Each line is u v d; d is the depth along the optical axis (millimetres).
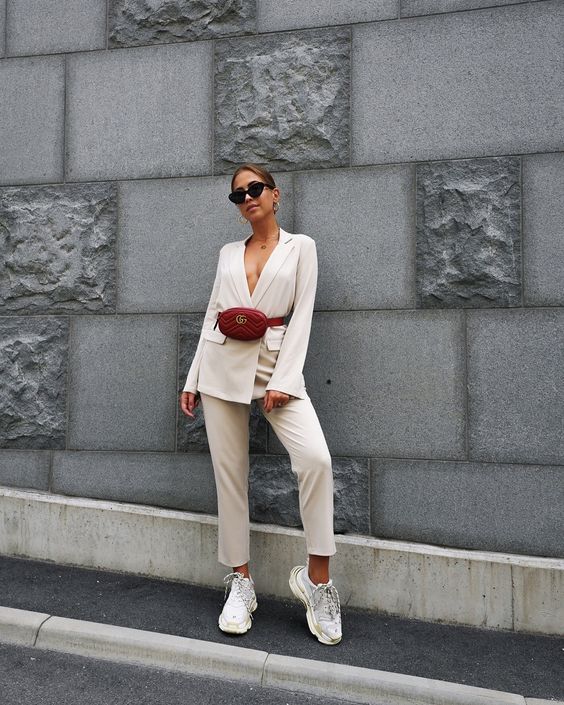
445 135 2803
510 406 2701
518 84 2746
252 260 2441
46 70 3242
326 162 2908
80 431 3121
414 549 2680
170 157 3084
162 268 3074
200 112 3061
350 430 2830
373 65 2879
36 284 3201
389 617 2662
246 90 3008
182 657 2242
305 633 2443
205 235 3037
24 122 3260
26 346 3193
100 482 3082
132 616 2512
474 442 2721
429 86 2824
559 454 2646
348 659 2260
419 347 2789
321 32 2936
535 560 2598
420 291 2799
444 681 2129
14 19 3289
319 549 2299
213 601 2691
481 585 2602
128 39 3150
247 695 2098
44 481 3148
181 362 3033
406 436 2779
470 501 2709
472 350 2742
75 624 2385
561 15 2715
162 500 3010
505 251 2734
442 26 2816
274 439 2879
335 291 2871
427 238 2799
